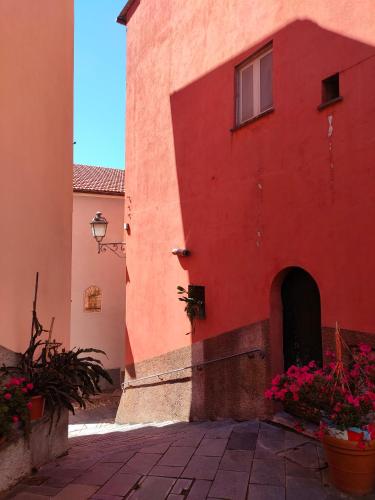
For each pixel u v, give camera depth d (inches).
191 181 329.1
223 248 291.4
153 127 387.5
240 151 279.3
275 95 251.4
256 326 260.1
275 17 254.2
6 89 193.3
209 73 313.9
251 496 153.3
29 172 211.5
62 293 243.4
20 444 177.5
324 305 216.4
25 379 180.4
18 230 200.4
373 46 196.7
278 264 245.9
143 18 413.1
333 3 217.3
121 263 611.8
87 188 592.7
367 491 150.3
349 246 204.7
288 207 240.4
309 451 188.4
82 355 578.6
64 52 255.0
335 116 214.5
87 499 158.2
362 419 149.3
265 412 246.2
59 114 246.4
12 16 199.8
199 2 327.9
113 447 230.4
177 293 342.0
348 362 199.2
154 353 372.5
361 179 200.4
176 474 175.5
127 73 442.9
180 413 331.3
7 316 189.8
